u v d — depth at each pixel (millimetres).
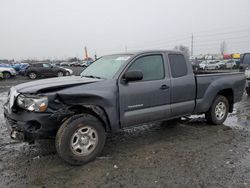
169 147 4754
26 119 3721
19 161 4152
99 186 3381
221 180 3504
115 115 4316
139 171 3793
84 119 3980
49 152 4523
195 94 5535
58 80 4484
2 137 5379
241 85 6543
